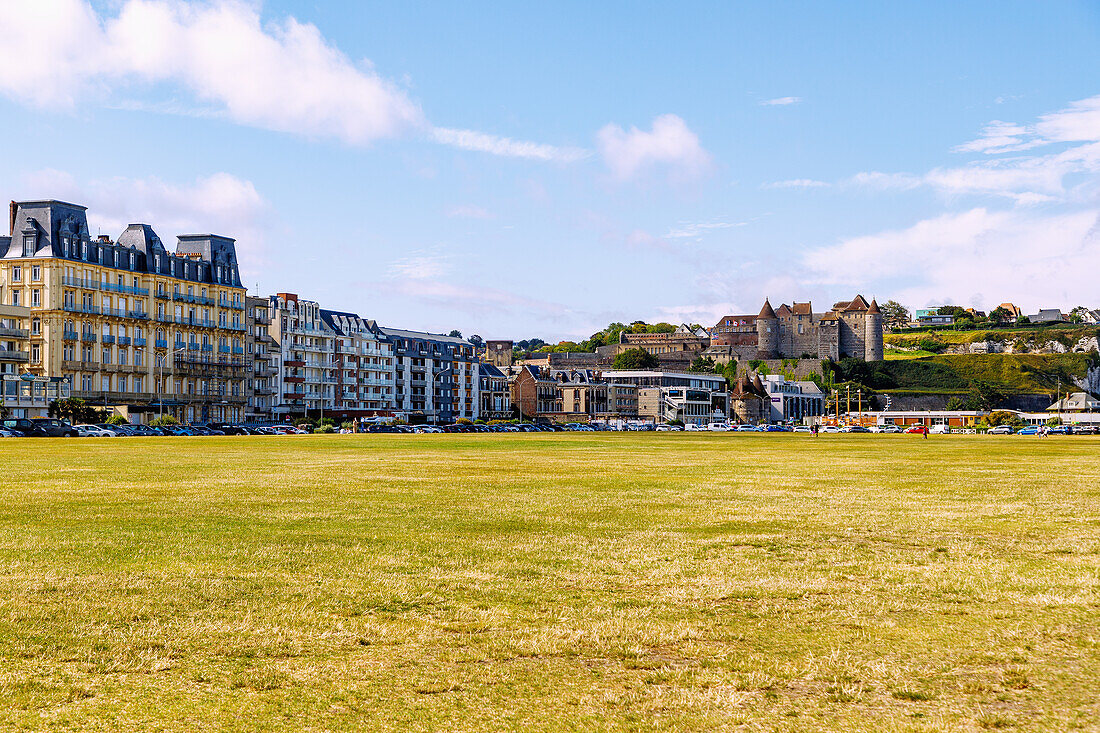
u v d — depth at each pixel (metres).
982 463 61.16
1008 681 13.38
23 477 44.25
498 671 14.04
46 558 21.86
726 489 39.94
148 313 169.50
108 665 14.22
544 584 19.56
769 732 11.81
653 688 13.33
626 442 105.69
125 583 19.30
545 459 63.59
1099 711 12.20
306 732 11.85
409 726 12.03
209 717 12.31
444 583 19.58
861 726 11.91
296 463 56.97
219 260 188.88
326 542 24.45
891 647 15.09
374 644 15.30
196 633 15.80
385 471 49.88
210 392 182.88
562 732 11.84
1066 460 65.81
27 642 15.24
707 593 18.80
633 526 27.86
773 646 15.20
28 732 11.80
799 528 27.53
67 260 153.50
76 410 141.38
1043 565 21.67
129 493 36.56
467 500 34.84
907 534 26.39
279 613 17.08
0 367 146.62
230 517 29.28
